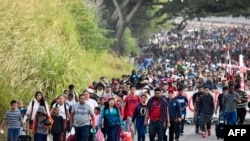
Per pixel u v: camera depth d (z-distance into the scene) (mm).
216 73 61094
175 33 155125
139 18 116250
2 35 38312
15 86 36688
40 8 44969
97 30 63031
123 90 38812
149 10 115688
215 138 39125
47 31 43062
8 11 40281
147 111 32969
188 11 105438
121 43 103750
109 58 75125
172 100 35438
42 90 37938
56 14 47812
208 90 39469
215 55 112375
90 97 35312
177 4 105500
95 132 33000
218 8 102875
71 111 32531
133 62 95062
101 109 34094
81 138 32438
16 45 38000
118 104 34531
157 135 35031
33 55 38219
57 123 32188
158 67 77750
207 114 39406
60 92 38625
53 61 38781
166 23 137000
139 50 115250
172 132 35531
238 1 101000
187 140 38219
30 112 31328
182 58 113438
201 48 123375
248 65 89688
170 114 35312
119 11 102375
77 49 46031
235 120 38844
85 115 32312
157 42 137125
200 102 39562
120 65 75875
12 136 31656
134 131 35938
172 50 117688
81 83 40781
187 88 51750
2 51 37469
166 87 39719
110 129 32969
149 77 58188
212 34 164875
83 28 58719
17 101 33875
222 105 38938
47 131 31391
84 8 59188
